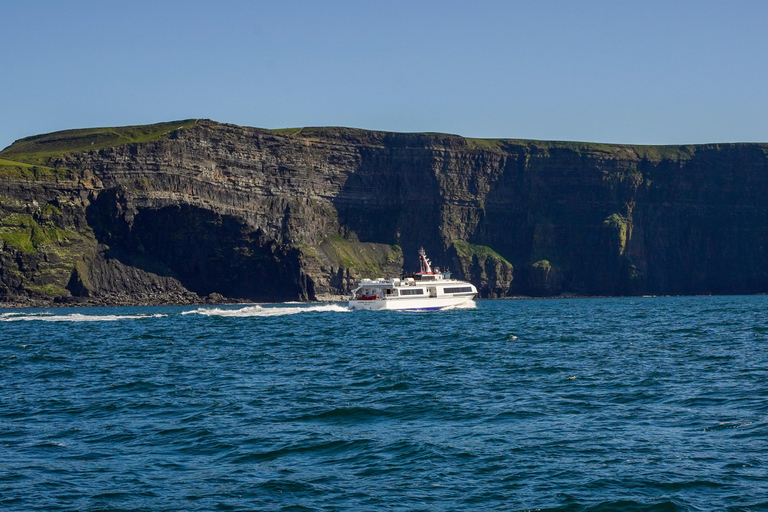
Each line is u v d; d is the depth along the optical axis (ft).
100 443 142.72
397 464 127.34
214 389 199.82
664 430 147.33
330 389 197.16
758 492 111.86
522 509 107.24
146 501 111.24
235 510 107.45
